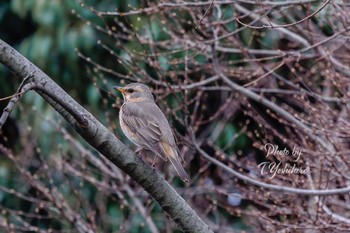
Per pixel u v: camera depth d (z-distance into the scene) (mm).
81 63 17188
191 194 14047
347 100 11188
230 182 13359
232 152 15641
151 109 10453
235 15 11984
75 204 14602
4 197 17312
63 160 13219
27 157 15773
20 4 17125
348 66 12898
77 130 8172
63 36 17000
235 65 15016
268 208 12281
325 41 10914
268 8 11523
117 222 15484
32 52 17359
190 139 11148
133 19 15367
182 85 11922
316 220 10336
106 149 8320
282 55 11383
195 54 12117
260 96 11969
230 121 15820
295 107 14672
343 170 11180
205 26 12438
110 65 16969
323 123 11227
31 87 7352
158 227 16156
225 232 13773
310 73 13336
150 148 10070
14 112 17344
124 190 14094
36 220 17359
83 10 16984
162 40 14945
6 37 19406
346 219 10766
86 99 17406
